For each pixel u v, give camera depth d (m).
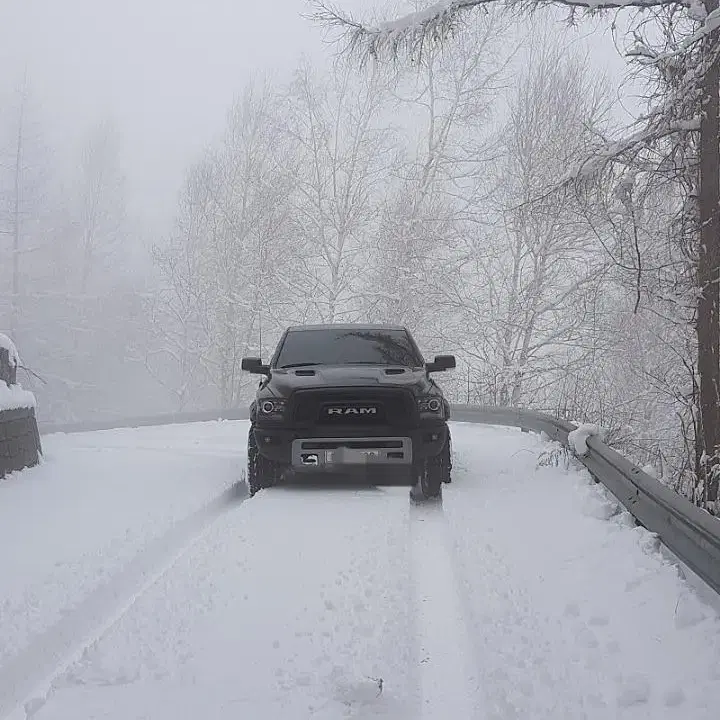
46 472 10.81
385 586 5.60
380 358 10.27
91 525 7.41
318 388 9.06
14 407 10.73
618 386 21.36
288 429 9.05
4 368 10.99
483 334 27.70
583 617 4.96
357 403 9.04
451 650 4.67
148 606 5.22
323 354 10.37
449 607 5.38
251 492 9.69
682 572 5.67
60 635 4.81
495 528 7.34
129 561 6.18
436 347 29.92
